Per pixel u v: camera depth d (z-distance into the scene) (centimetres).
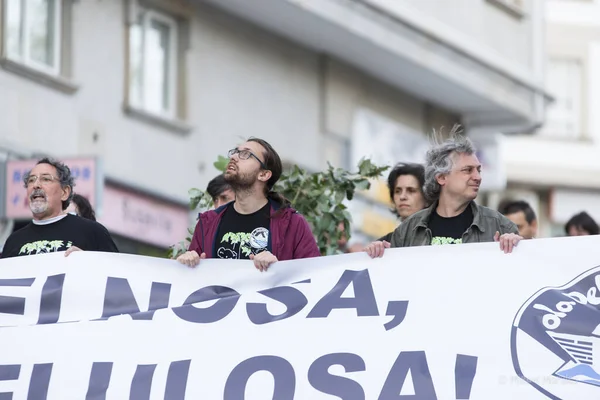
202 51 2608
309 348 1067
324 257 1112
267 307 1095
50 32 2286
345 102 2966
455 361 1041
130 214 2419
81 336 1092
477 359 1041
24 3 2228
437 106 3250
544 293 1065
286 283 1109
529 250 1083
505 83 3206
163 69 2542
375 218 2966
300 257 1138
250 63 2728
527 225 1530
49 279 1130
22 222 2084
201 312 1098
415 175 1327
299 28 2752
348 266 1105
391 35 2861
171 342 1083
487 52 3138
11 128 2180
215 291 1114
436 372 1039
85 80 2339
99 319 1108
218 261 1122
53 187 1178
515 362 1035
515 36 3259
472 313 1063
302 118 2856
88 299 1122
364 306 1082
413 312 1073
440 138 1202
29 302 1123
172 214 2525
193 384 1059
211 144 2628
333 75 2938
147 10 2491
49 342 1091
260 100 2750
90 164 1986
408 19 2889
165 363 1073
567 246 1080
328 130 2916
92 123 2350
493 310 1062
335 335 1070
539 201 4494
